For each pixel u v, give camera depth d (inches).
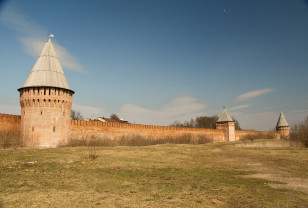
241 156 769.6
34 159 546.3
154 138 1742.1
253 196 281.3
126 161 567.2
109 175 394.3
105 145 1283.2
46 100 1137.4
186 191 300.4
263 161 641.0
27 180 338.0
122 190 298.4
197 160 655.8
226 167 526.3
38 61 1220.5
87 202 244.1
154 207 234.1
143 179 372.2
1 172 386.0
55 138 1133.7
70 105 1248.8
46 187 302.0
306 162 620.1
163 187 319.3
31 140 1074.1
